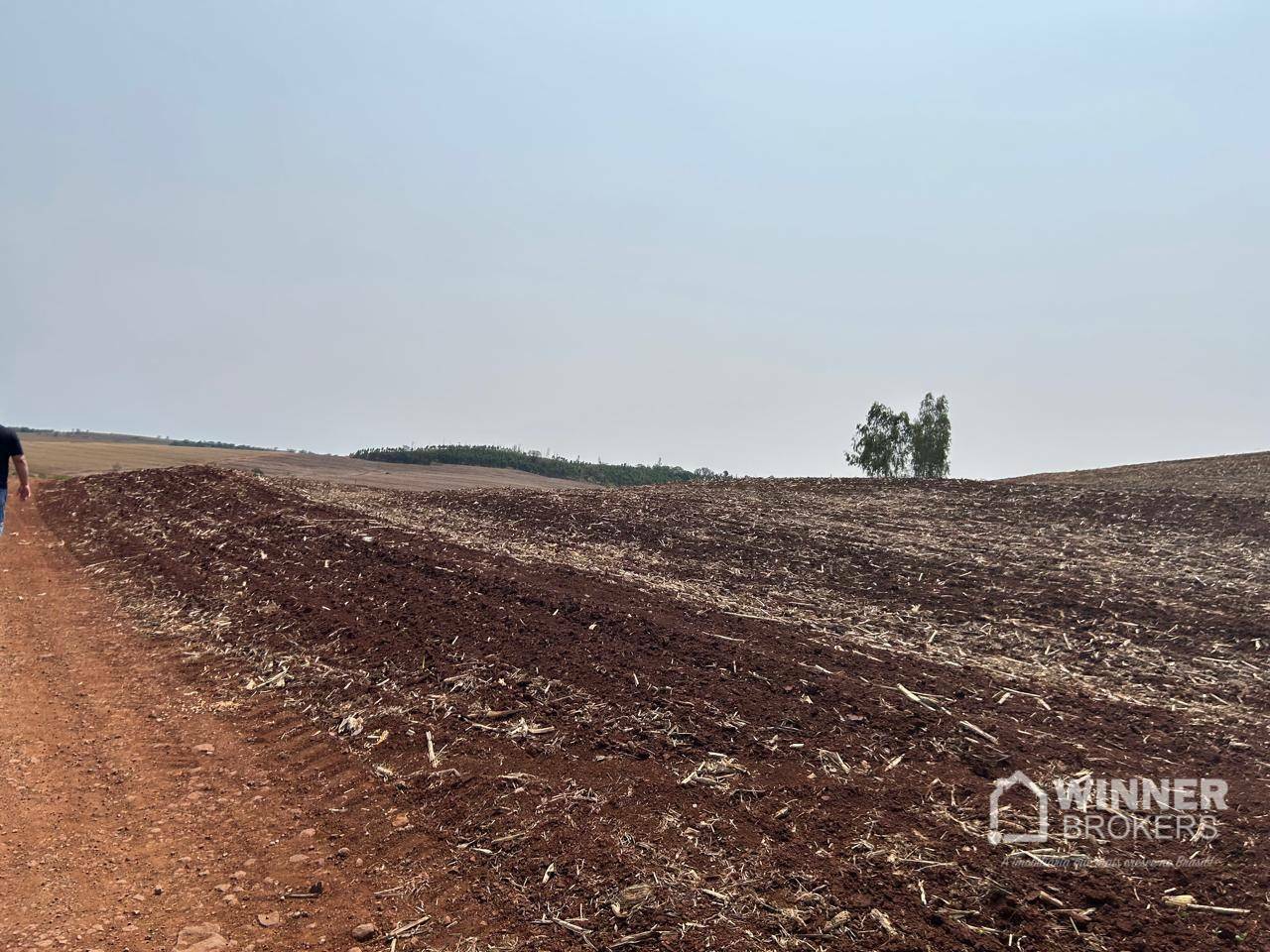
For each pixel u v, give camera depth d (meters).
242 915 3.30
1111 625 7.16
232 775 4.62
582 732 4.78
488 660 5.96
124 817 4.14
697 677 5.52
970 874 3.30
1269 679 5.73
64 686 6.11
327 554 9.56
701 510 13.76
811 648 6.25
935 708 5.03
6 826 4.00
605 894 3.30
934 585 8.63
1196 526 11.41
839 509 14.23
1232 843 3.43
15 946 3.06
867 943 2.95
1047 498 14.46
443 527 11.97
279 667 6.27
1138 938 2.89
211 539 10.92
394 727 5.04
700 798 4.00
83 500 15.88
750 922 3.10
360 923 3.23
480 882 3.47
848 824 3.71
